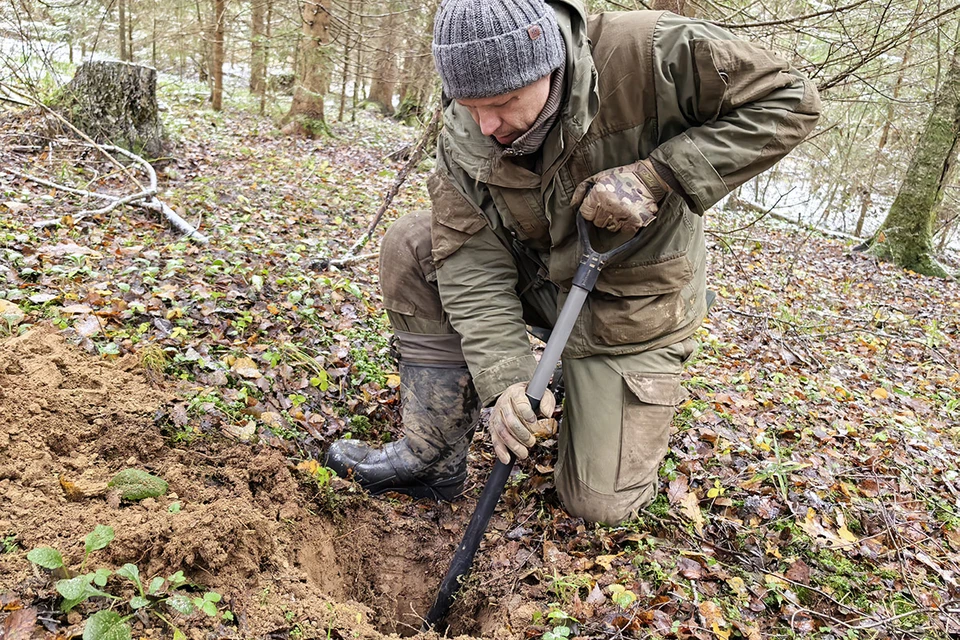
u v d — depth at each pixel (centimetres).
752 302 564
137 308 284
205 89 1315
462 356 246
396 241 245
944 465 310
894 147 1163
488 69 173
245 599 171
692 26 195
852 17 541
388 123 1448
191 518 176
